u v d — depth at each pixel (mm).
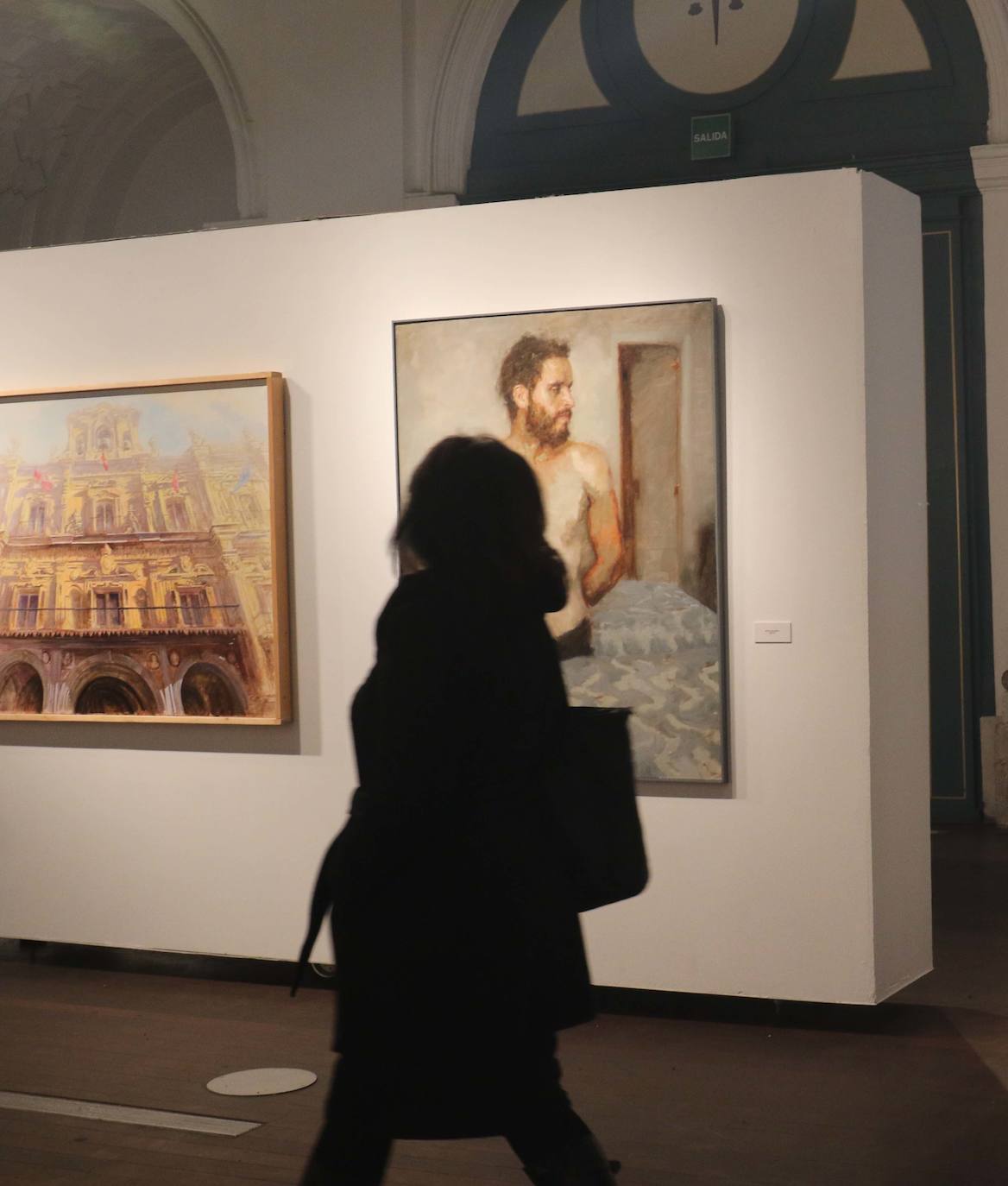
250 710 5633
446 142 10492
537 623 2600
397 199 10531
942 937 6340
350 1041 2516
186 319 5777
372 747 2510
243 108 10781
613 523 5133
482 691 2451
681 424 5047
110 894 5949
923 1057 4730
